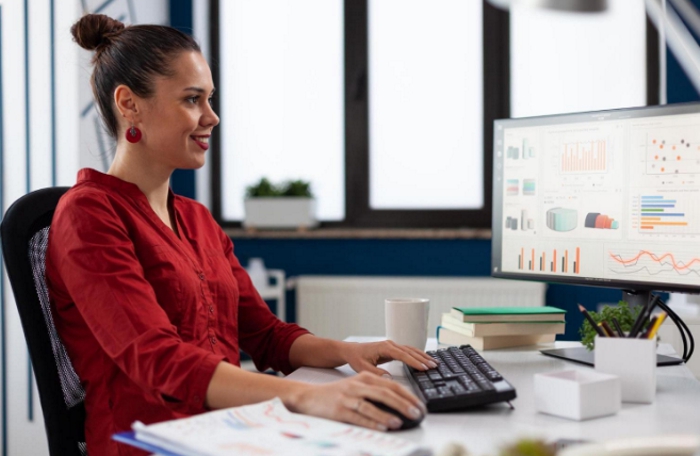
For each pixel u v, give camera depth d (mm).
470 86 3414
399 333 1325
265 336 1437
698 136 1253
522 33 3352
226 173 3566
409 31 3443
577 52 3314
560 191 1450
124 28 1340
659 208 1308
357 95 3455
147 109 1279
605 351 1043
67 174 2488
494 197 1562
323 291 3258
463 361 1173
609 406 960
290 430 820
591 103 3312
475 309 1549
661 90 3199
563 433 877
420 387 1035
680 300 2371
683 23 3131
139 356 1044
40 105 2506
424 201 3467
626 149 1349
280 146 3537
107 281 1102
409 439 852
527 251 1508
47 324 1192
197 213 1460
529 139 1496
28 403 2555
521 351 1466
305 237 3354
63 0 2475
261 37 3527
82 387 1268
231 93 3553
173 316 1261
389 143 3477
